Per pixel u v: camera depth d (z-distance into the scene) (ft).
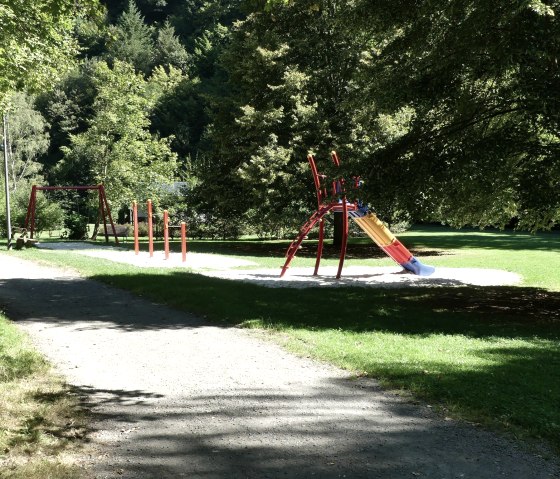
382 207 40.24
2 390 19.27
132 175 153.38
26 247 97.25
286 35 95.40
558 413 17.24
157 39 321.11
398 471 13.69
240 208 95.86
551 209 39.27
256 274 58.59
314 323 32.09
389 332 30.04
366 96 45.21
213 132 101.30
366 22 43.50
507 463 14.14
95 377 21.75
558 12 33.22
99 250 90.07
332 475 13.48
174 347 26.78
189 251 90.79
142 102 158.20
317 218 57.62
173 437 15.76
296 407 18.25
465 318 36.11
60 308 37.40
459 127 41.29
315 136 87.20
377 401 18.80
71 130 264.93
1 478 12.92
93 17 33.01
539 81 33.96
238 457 14.47
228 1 314.76
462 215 53.57
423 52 41.19
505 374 21.30
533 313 39.14
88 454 14.60
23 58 49.34
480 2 34.76
